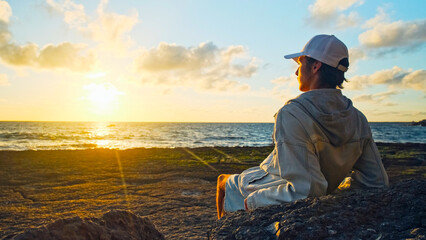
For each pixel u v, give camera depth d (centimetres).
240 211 153
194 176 671
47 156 1073
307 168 149
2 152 1190
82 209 416
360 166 181
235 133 6200
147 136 4597
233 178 187
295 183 149
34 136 3781
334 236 110
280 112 159
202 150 1309
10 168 798
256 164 884
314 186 147
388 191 142
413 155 1120
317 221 117
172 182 604
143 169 774
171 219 354
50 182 617
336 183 168
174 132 6462
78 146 2434
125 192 518
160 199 462
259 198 158
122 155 1106
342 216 121
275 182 162
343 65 167
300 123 152
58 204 446
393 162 904
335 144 157
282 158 152
